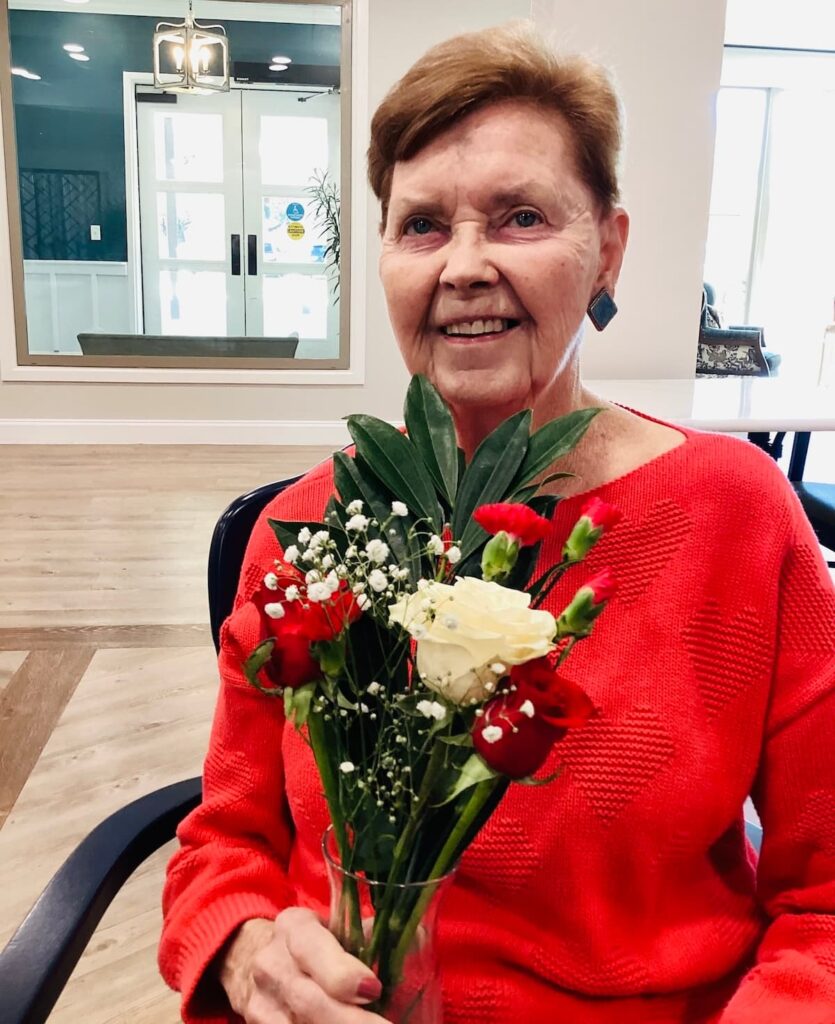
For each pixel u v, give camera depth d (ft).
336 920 1.99
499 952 2.60
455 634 1.48
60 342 20.30
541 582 1.78
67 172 19.44
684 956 2.61
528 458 1.90
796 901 2.62
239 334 20.74
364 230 18.24
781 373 31.50
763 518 2.73
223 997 2.65
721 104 29.32
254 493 3.80
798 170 29.81
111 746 7.47
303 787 2.76
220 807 2.96
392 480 1.89
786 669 2.70
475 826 1.80
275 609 1.67
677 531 2.70
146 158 19.57
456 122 2.51
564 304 2.57
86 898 2.73
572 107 2.51
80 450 18.24
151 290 20.38
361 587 1.64
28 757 7.27
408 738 1.69
